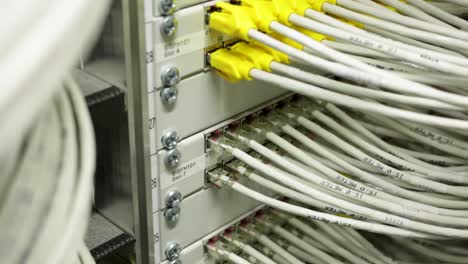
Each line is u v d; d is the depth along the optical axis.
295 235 0.83
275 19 0.60
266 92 0.72
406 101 0.54
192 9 0.58
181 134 0.64
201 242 0.75
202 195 0.71
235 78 0.62
